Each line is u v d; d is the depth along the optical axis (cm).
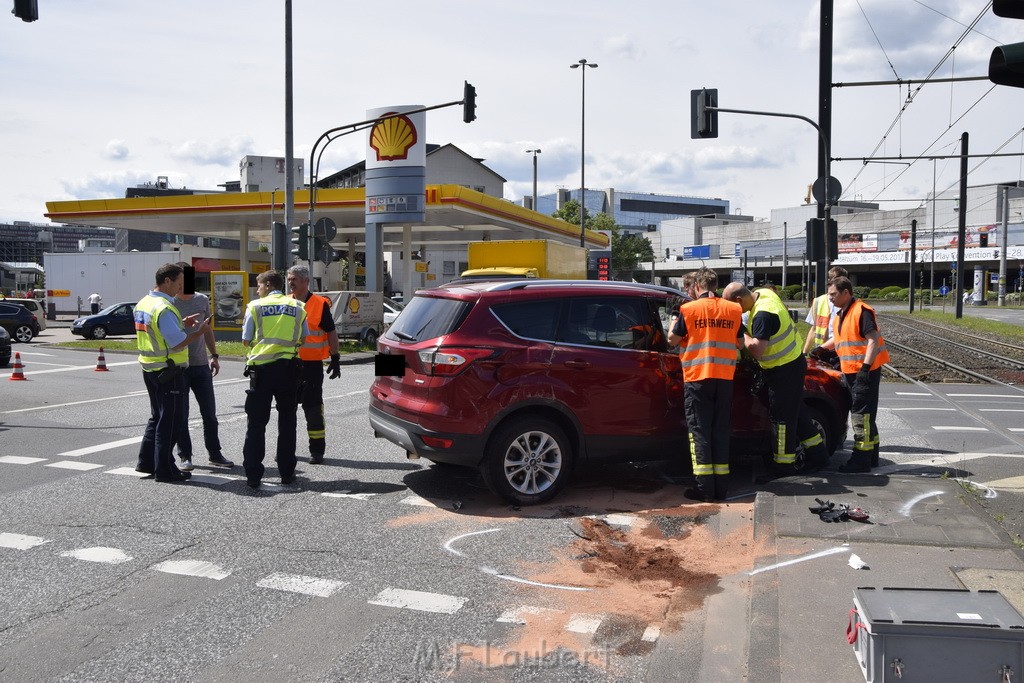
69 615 430
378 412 684
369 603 447
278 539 554
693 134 1564
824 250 1462
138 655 385
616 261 8750
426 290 687
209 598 454
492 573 492
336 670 371
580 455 656
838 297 739
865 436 727
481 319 629
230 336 2331
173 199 3484
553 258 2039
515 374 626
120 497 660
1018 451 849
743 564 502
